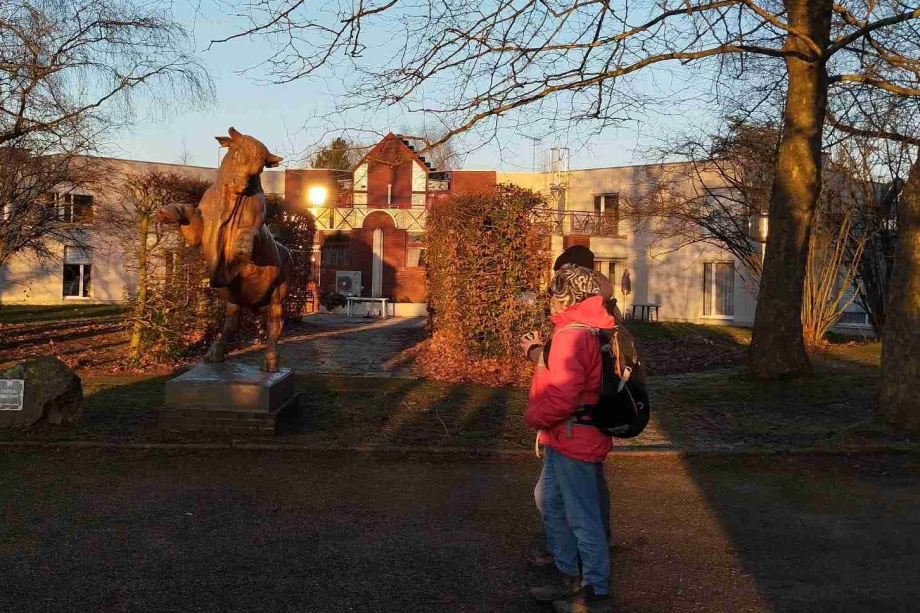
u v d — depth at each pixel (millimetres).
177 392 7859
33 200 14367
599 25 8805
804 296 17406
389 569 4527
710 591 4270
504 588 4266
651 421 9141
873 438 7863
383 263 35125
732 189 23656
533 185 35875
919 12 7699
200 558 4648
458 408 9672
